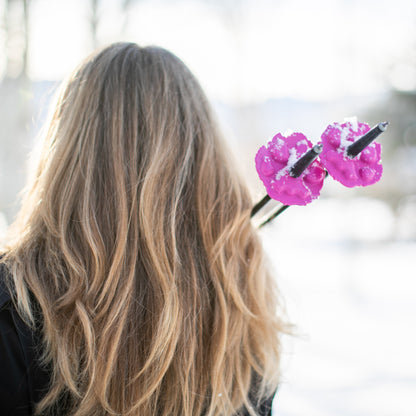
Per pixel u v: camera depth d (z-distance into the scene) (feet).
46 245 3.09
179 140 3.34
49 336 2.96
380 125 2.56
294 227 45.21
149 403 3.14
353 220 32.91
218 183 3.45
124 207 3.10
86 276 3.01
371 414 10.02
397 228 39.91
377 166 2.79
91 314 3.00
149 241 3.07
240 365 3.41
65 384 3.04
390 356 13.65
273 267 3.91
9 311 2.98
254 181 4.05
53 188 3.15
